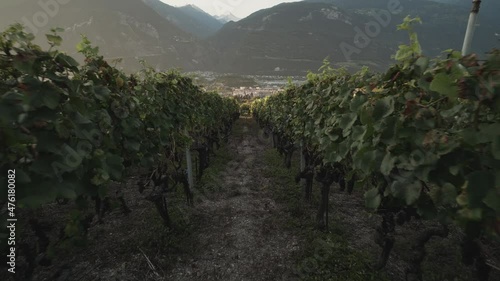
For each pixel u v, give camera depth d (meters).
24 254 2.17
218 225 4.45
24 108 1.55
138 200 5.15
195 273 3.29
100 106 2.87
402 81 2.28
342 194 5.68
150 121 4.00
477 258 2.16
